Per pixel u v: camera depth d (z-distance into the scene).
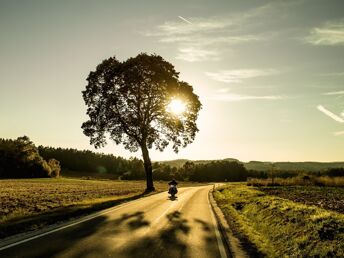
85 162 194.38
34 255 8.88
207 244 11.42
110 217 16.89
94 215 17.48
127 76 42.75
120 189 50.25
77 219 15.87
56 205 25.12
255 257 10.05
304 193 34.69
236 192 38.59
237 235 13.35
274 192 36.50
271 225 14.83
